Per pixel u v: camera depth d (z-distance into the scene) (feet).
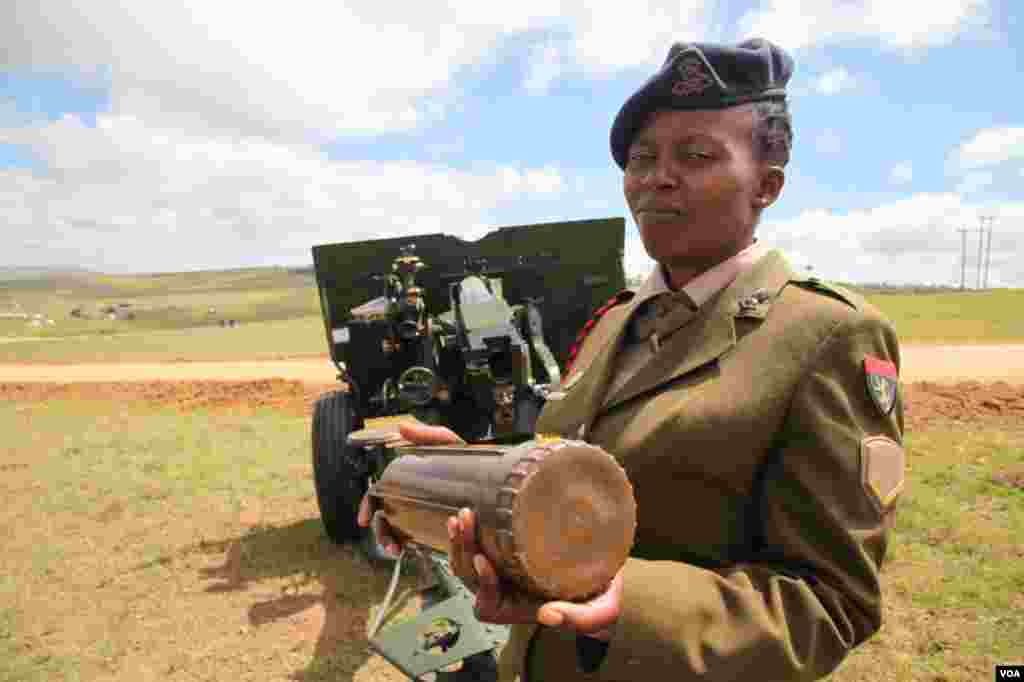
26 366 106.32
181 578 18.08
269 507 23.53
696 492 3.73
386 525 4.55
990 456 22.38
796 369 3.56
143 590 17.53
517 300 19.66
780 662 3.16
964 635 12.47
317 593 16.67
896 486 3.52
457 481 3.46
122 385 70.13
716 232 3.98
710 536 3.74
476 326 15.60
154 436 37.24
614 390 4.33
